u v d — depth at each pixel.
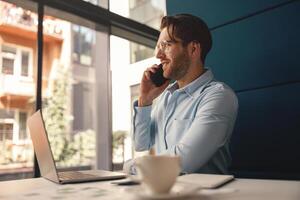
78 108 2.86
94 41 2.81
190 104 1.42
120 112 2.70
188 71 1.52
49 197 0.61
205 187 0.64
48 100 2.62
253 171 1.83
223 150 1.34
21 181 0.96
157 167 0.51
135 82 2.61
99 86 2.86
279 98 1.75
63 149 2.70
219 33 2.05
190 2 2.23
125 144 2.65
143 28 2.73
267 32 1.82
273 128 1.76
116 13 2.56
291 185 0.67
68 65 2.85
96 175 0.98
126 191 0.59
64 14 2.37
